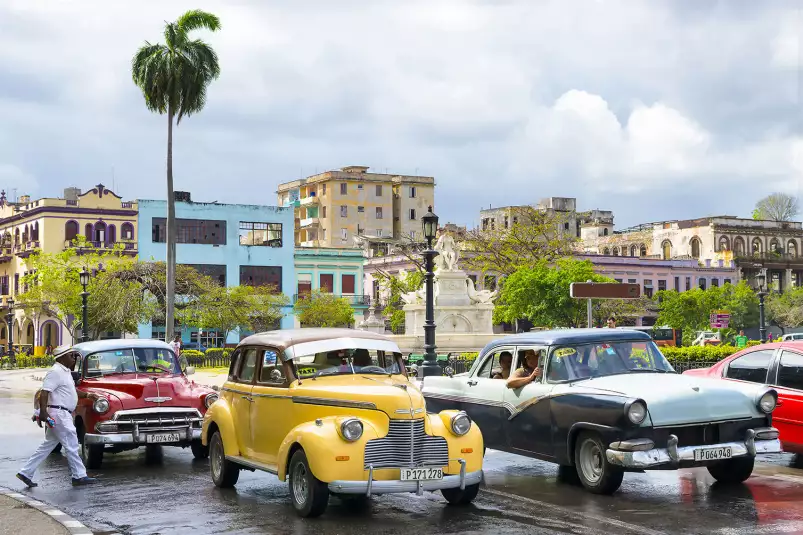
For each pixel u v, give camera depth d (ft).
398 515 33.27
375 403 32.27
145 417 46.29
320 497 32.24
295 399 34.65
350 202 353.72
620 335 39.60
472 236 234.79
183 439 46.70
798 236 334.24
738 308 237.45
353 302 268.21
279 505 35.63
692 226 327.47
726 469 37.73
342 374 35.83
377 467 31.81
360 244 324.19
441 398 43.78
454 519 32.24
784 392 41.29
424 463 32.55
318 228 358.23
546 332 40.70
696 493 35.86
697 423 34.63
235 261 242.78
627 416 33.73
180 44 145.07
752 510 32.53
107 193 247.50
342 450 31.60
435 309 126.62
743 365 43.73
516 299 170.91
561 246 225.15
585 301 165.89
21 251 249.75
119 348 50.14
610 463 34.68
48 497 38.65
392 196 363.56
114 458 50.24
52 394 41.42
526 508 33.73
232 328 188.85
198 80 143.64
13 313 259.39
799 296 259.39
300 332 37.42
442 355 111.65
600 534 29.25
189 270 182.70
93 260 208.64
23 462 50.19
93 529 32.01
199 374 136.67
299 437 32.63
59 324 240.32
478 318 128.26
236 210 243.40
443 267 128.98
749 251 326.65
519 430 39.14
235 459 38.19
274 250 247.91
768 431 35.70
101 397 46.09
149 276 179.83
